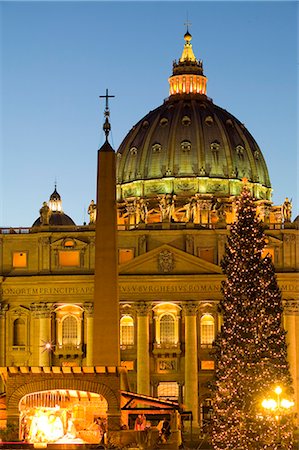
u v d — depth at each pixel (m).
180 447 188.12
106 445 154.50
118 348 186.50
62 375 168.88
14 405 167.88
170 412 190.00
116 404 168.25
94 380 169.00
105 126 197.25
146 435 167.75
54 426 160.50
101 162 193.12
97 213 190.75
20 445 148.25
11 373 169.00
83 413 172.38
